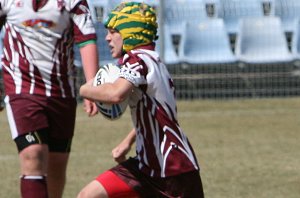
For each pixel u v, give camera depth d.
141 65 13.37
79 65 41.19
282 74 44.91
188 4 46.78
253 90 44.53
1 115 39.25
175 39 46.94
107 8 43.41
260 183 23.05
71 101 16.42
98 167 25.72
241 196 21.38
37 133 15.75
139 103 13.51
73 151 28.91
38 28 15.88
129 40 13.77
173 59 44.59
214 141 31.02
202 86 44.22
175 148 13.48
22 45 15.97
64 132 16.48
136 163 13.73
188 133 33.00
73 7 16.03
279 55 45.50
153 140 13.49
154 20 13.95
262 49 45.56
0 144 30.88
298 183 23.06
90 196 13.58
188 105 41.78
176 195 13.49
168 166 13.43
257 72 45.16
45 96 15.95
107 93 13.20
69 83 16.34
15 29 15.98
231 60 44.88
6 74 16.16
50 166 16.83
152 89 13.44
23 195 15.56
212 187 22.48
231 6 47.88
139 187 13.60
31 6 15.86
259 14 47.84
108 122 36.69
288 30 47.66
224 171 24.92
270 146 29.75
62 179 17.12
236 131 33.56
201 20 46.22
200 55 45.06
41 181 15.59
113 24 13.97
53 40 15.99
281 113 38.97
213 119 37.06
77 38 16.12
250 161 26.66
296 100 43.69
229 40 47.19
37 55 15.95
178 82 44.09
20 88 15.92
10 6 15.92
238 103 42.66
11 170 25.39
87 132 33.66
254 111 39.66
